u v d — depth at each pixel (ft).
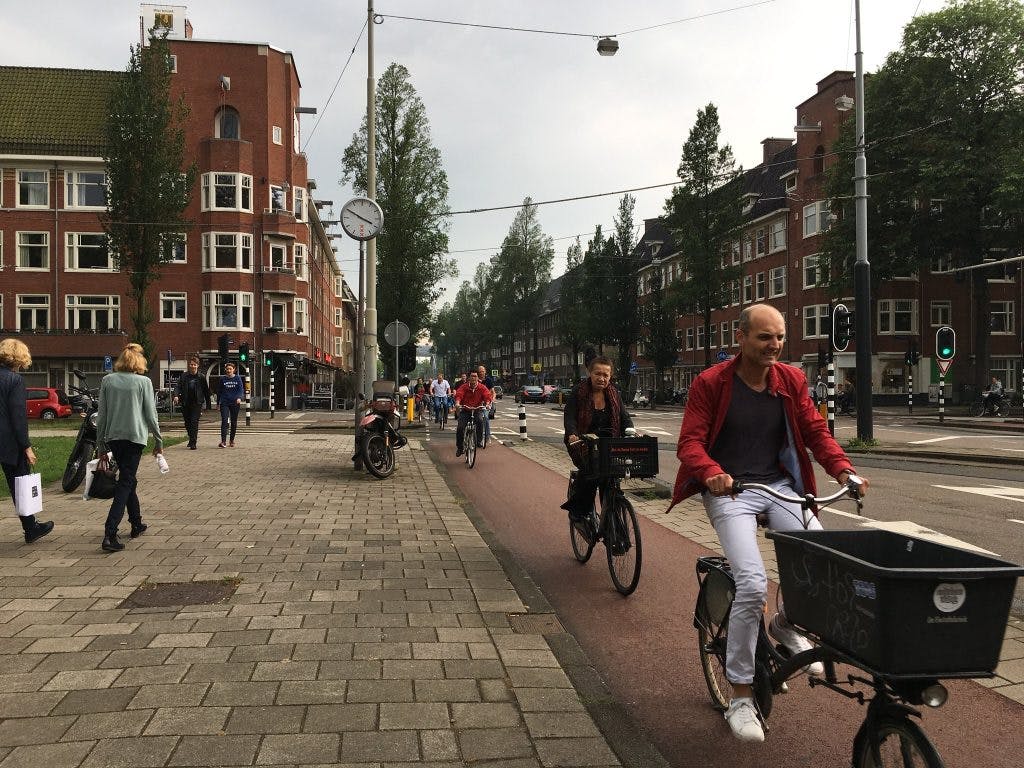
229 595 15.15
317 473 34.94
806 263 136.36
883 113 110.52
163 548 19.24
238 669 11.24
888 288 131.44
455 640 12.75
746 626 9.20
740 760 9.35
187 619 13.56
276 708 9.93
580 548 19.70
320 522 23.04
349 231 41.19
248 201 124.06
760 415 10.36
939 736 9.98
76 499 26.73
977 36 104.22
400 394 64.03
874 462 44.29
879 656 6.69
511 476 36.76
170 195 89.81
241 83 124.36
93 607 14.25
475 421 40.75
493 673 11.34
